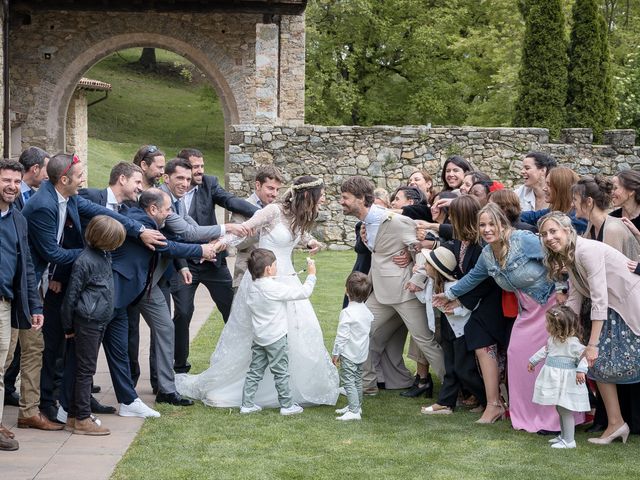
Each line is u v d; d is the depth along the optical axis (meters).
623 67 22.94
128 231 5.69
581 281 5.29
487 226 5.45
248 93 18.77
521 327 5.63
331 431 5.52
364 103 28.95
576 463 4.91
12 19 17.97
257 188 6.71
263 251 5.92
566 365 5.18
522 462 4.91
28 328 5.12
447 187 7.43
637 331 5.23
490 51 25.62
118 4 16.70
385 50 28.75
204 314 9.98
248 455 5.00
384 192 7.28
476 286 5.74
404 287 6.27
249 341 6.11
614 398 5.34
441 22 27.34
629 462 4.93
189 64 46.31
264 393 6.12
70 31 18.44
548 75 19.20
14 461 4.87
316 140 16.27
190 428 5.55
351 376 5.80
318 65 28.62
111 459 4.92
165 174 6.57
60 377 5.99
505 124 23.31
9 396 6.08
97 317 5.37
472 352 5.87
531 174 7.05
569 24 22.48
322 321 9.25
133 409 5.81
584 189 5.59
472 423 5.75
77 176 5.51
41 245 5.38
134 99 40.25
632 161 16.31
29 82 18.48
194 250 5.95
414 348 6.57
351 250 16.42
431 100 27.91
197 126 38.19
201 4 16.80
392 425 5.68
